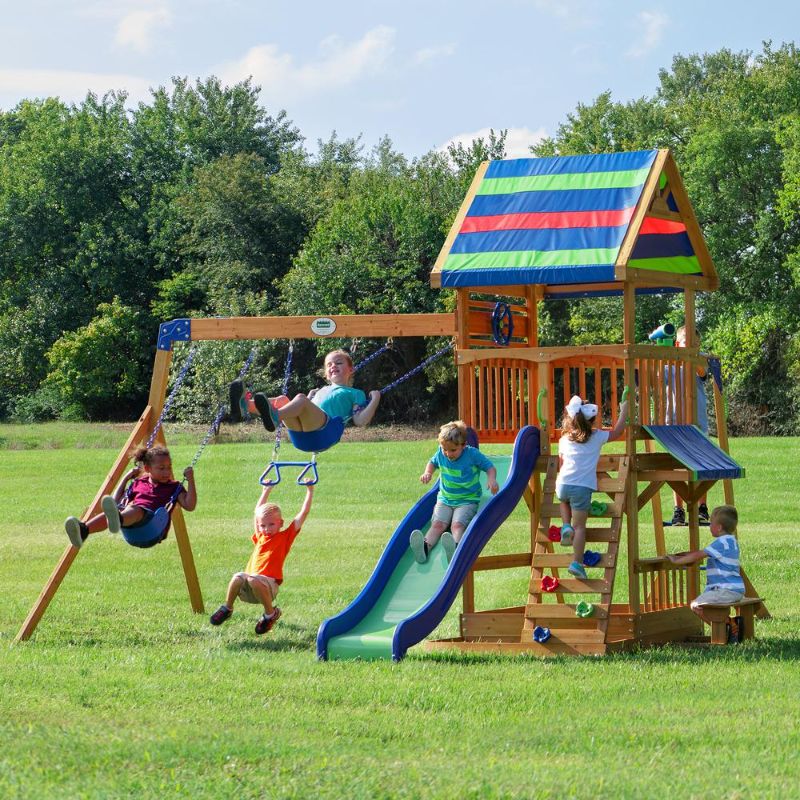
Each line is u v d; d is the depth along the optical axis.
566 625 11.62
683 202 12.95
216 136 86.75
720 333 53.28
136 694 8.96
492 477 11.90
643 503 12.16
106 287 74.62
